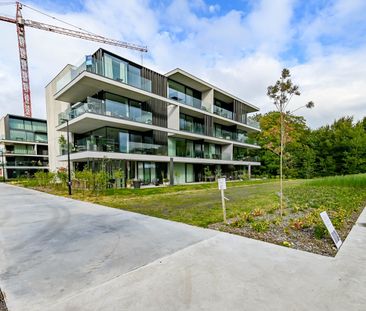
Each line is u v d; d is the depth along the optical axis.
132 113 18.16
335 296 2.47
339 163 31.34
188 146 24.78
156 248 4.14
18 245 4.46
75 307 2.36
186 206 8.95
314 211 6.86
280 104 7.05
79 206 9.32
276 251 3.86
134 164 19.50
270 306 2.29
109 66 16.53
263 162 36.75
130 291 2.66
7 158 37.41
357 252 3.78
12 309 2.35
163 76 21.05
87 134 20.28
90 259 3.70
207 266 3.29
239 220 5.98
